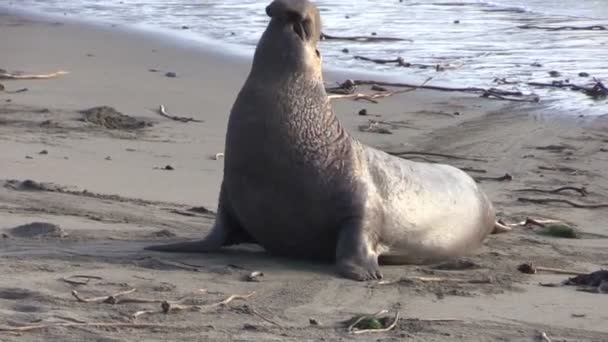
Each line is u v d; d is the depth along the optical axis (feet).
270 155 98.78
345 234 100.89
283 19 100.83
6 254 98.58
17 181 132.57
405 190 107.86
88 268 94.84
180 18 342.44
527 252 117.39
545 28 320.91
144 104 196.03
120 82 218.18
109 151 156.87
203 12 359.05
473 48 285.43
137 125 177.37
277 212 100.68
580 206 143.13
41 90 203.10
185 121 183.21
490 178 157.69
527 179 158.10
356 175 102.42
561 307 91.04
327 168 100.73
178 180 142.51
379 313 85.10
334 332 78.95
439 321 84.23
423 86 226.99
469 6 378.12
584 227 132.77
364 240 101.04
